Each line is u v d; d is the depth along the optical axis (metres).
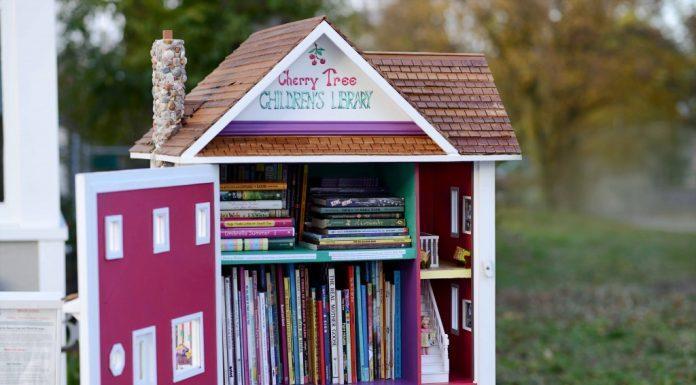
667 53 26.28
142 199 4.07
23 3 6.51
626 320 12.52
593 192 33.75
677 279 16.23
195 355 4.42
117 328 3.95
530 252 18.75
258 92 4.50
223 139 4.55
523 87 26.45
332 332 5.05
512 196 23.30
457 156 4.84
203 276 4.42
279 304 4.99
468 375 5.22
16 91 6.52
